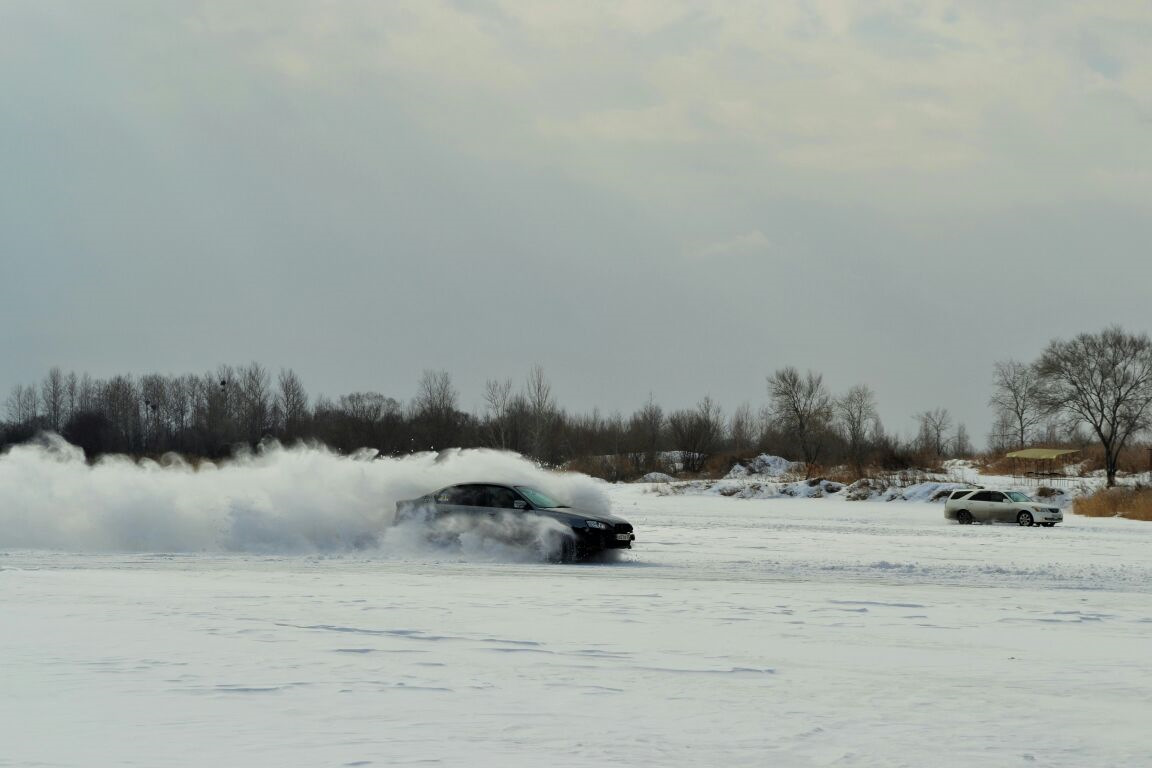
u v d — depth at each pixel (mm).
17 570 18891
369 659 10367
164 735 7402
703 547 28344
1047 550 29234
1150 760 7172
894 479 78812
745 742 7484
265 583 17297
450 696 8781
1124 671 10477
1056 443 125250
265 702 8453
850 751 7301
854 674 10125
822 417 118562
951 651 11555
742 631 12680
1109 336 91500
